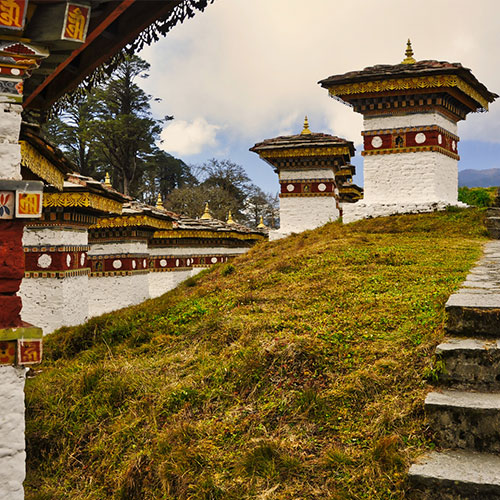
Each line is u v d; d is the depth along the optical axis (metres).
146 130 47.25
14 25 3.47
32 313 10.84
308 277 9.92
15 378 3.77
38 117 6.53
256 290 9.89
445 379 4.70
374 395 4.99
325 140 21.58
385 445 4.20
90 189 10.34
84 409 6.39
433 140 17.45
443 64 17.19
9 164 3.73
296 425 4.97
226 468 4.67
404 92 17.38
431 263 9.95
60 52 3.98
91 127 46.22
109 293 15.15
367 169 18.12
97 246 15.23
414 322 6.19
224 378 6.08
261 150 21.50
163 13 4.62
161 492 4.69
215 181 63.88
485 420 4.12
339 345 6.04
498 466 3.82
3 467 3.70
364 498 3.92
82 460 5.68
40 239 10.83
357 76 17.17
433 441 4.22
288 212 21.84
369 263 10.50
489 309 5.12
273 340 6.46
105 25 3.91
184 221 24.86
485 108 19.72
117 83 46.75
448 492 3.65
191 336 7.84
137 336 8.45
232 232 26.11
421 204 17.23
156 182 62.94
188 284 13.30
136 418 5.82
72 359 8.80
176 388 6.07
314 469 4.35
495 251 11.34
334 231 16.56
